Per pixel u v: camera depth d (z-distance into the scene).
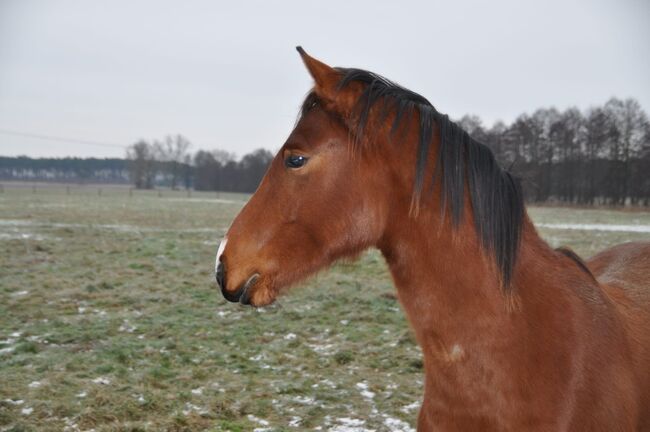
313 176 1.69
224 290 1.76
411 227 1.74
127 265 9.69
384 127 1.72
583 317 1.80
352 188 1.69
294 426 3.75
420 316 1.77
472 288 1.70
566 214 24.95
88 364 4.81
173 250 11.62
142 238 13.67
